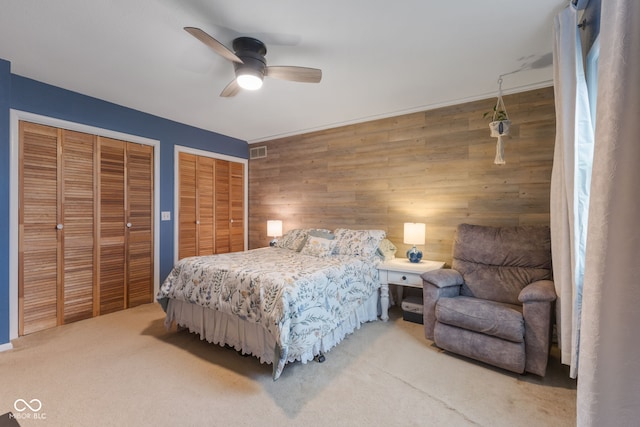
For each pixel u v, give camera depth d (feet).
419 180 11.08
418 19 5.93
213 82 8.74
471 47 6.97
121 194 10.86
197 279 8.23
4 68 7.47
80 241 9.82
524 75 8.41
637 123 2.26
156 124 11.85
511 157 9.45
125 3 5.42
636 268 2.24
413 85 9.03
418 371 6.82
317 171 13.70
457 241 9.31
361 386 6.25
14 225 8.37
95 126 10.01
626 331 2.28
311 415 5.38
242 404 5.66
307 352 6.82
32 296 8.79
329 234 11.81
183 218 12.91
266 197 15.46
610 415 2.35
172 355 7.58
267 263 8.71
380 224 11.97
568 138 5.69
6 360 7.20
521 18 5.94
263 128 13.71
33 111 8.64
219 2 5.40
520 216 9.33
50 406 5.55
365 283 9.41
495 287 8.16
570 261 5.82
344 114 11.70
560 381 6.39
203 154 13.71
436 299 7.92
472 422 5.21
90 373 6.68
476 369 6.89
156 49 7.00
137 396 5.88
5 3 5.35
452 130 10.44
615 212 2.37
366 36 6.50
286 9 5.61
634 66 2.28
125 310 10.85
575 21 5.48
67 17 5.80
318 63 7.66
